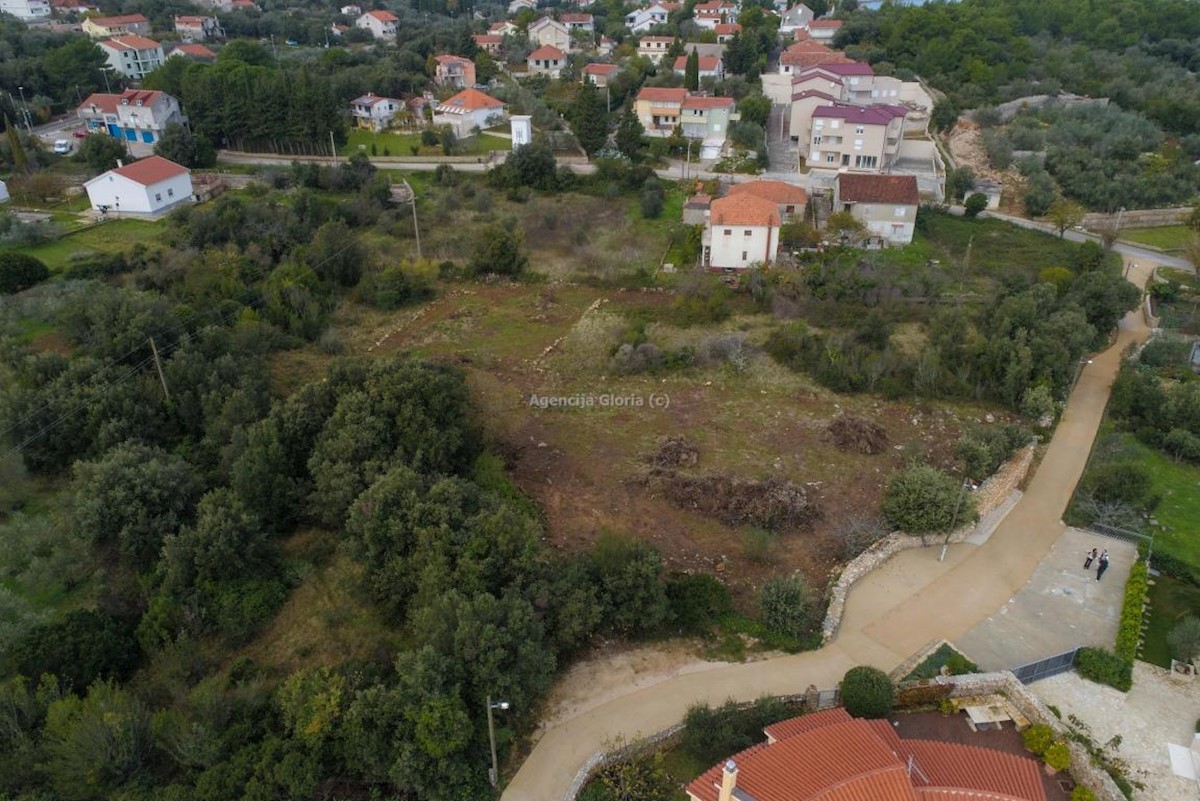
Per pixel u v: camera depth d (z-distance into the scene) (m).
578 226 79.25
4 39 128.25
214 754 25.25
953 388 51.47
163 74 110.38
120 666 30.12
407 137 107.81
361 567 33.91
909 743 25.45
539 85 125.69
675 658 31.36
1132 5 153.38
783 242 73.75
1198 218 79.88
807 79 104.69
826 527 39.03
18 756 25.12
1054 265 72.00
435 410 40.53
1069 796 26.12
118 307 51.59
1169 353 56.66
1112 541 38.66
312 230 73.81
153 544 34.56
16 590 33.78
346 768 25.67
